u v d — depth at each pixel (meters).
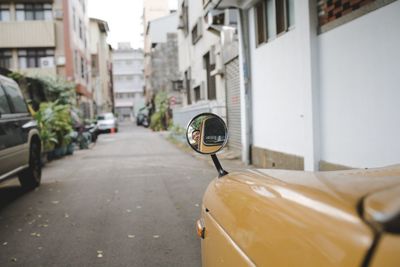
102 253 4.08
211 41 14.95
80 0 33.25
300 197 1.21
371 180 1.24
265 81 9.05
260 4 9.19
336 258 0.89
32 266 3.78
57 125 13.49
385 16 4.70
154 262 3.81
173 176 8.90
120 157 13.59
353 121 5.51
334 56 5.95
